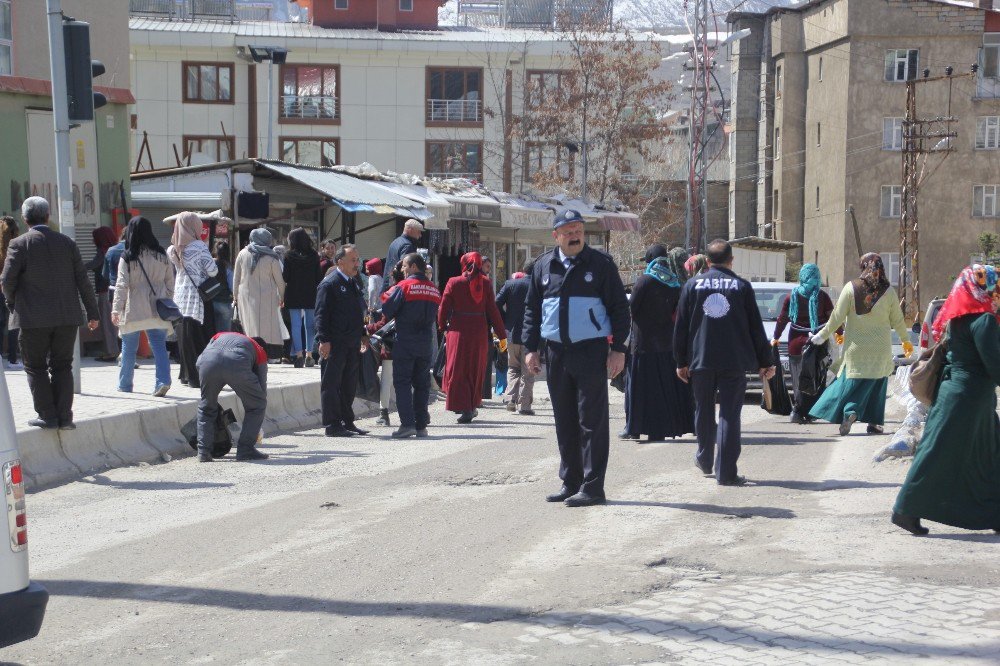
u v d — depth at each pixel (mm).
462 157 58812
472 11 74688
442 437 13422
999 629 5410
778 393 14758
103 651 5371
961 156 65000
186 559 7188
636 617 5664
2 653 5367
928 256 65438
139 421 11961
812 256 70250
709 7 57031
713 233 78250
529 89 57656
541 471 10438
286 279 19438
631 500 8875
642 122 57531
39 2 22312
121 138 23828
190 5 61250
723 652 5105
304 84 58000
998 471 7488
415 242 16406
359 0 61781
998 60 64938
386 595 6184
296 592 6297
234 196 23688
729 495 9047
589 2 66312
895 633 5348
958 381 7430
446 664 5043
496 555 7055
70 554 7469
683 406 12125
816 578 6387
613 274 8703
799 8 71438
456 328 14930
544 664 5008
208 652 5305
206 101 56938
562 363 8742
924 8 65000
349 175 27109
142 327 13539
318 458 11750
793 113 71625
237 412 13609
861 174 65938
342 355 13703
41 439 10508
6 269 10336
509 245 37031
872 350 13000
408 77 58438
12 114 21406
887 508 8422
